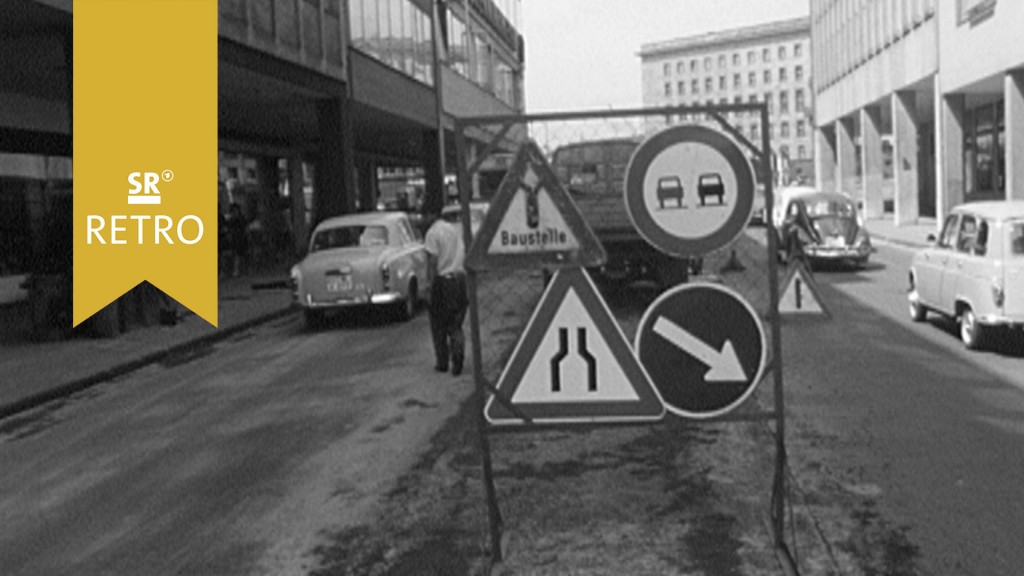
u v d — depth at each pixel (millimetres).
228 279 27219
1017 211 11234
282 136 35844
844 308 15438
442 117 40469
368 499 6523
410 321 16609
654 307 4898
